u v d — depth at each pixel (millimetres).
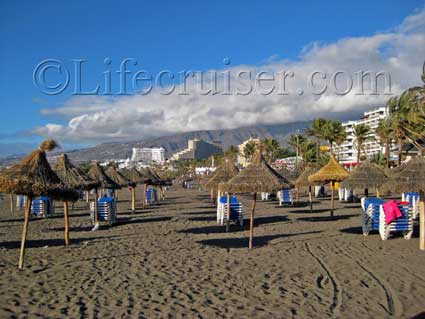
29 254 11148
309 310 6547
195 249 11781
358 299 7082
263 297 7227
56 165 14516
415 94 26609
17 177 9023
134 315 6344
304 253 11039
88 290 7672
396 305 6766
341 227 16078
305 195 37156
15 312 6461
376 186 16453
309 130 64688
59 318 6219
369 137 63875
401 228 12969
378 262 9844
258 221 18547
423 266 9383
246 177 11758
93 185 14633
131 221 19234
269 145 84938
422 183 10922
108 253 11250
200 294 7406
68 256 10852
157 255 10938
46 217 21000
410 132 34219
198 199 35812
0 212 24766
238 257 10625
